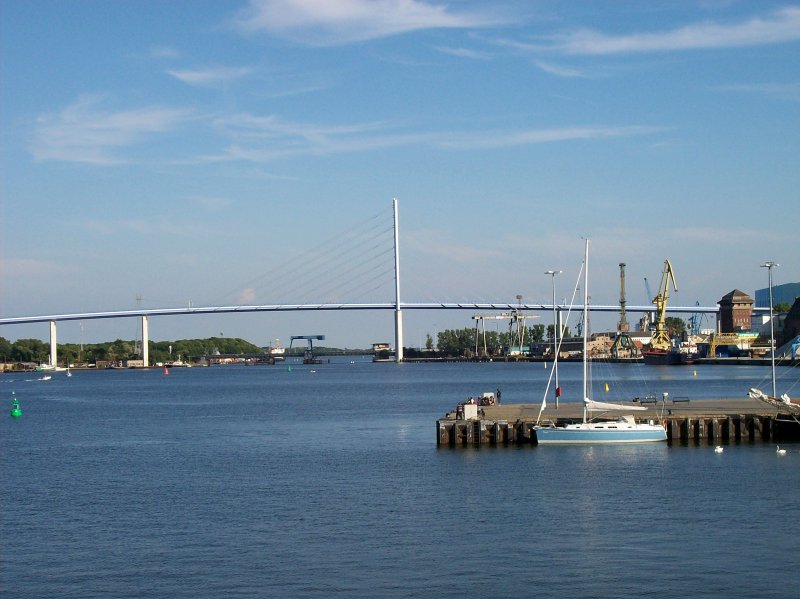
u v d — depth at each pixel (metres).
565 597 47.62
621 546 56.00
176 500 72.81
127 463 94.88
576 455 88.44
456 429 97.50
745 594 47.78
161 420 149.62
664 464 82.69
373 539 58.72
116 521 65.56
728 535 58.03
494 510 65.75
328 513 66.31
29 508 70.88
